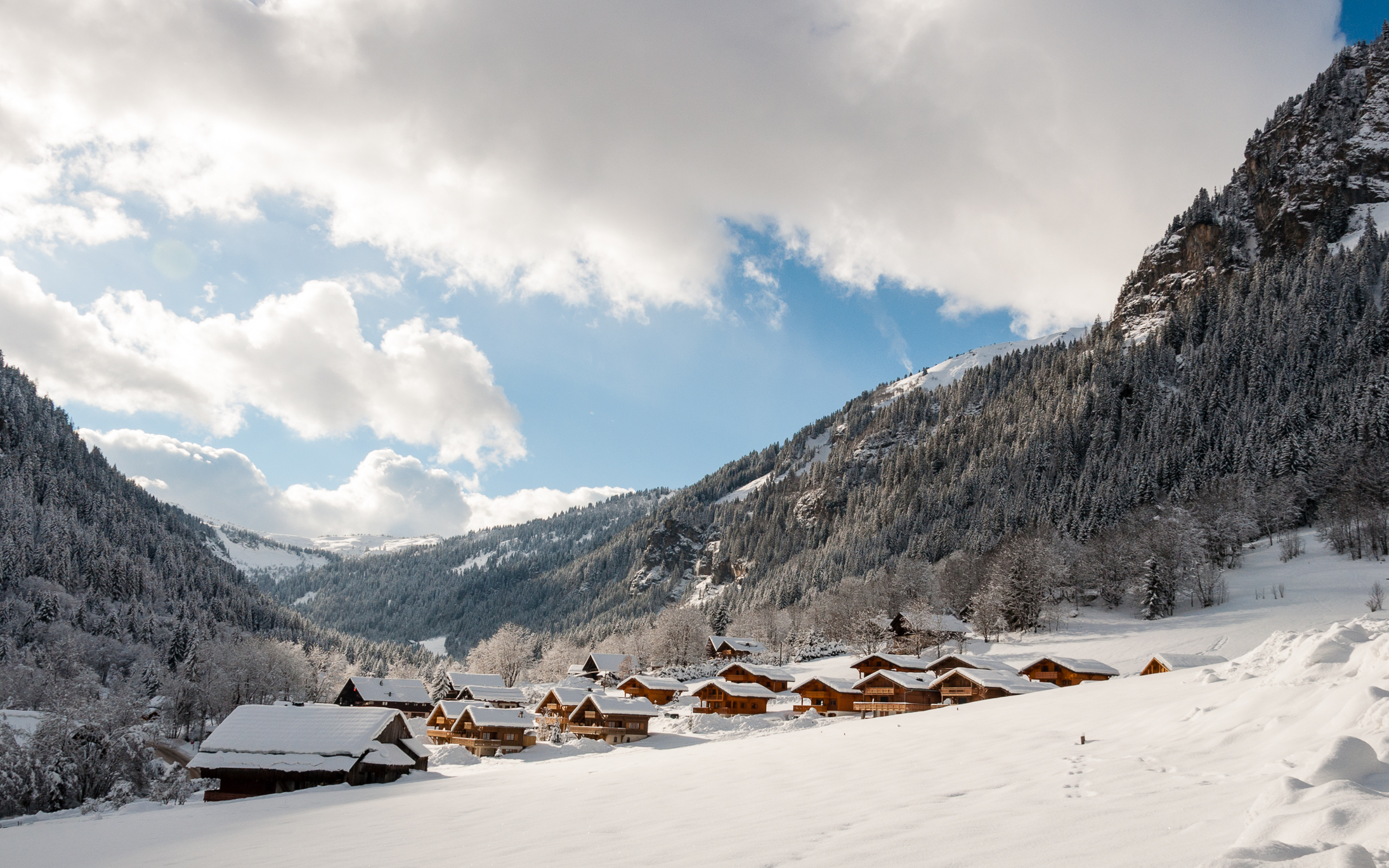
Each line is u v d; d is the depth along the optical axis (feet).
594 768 146.30
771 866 39.83
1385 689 48.26
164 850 82.99
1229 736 57.72
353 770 167.12
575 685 461.78
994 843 38.45
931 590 543.39
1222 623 349.82
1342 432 503.20
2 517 635.25
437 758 255.29
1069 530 563.89
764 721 295.89
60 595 561.02
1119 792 47.67
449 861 53.83
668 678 449.89
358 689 401.29
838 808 57.67
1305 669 65.46
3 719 183.11
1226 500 483.10
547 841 58.13
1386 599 337.31
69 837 103.09
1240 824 33.63
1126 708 97.45
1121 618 412.77
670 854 46.75
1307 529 479.82
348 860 59.21
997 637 425.28
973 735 102.37
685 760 130.62
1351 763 34.53
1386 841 23.57
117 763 177.17
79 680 194.70
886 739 115.24
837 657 479.00
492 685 414.21
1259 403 639.35
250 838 86.43
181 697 344.08
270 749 170.71
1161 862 30.25
